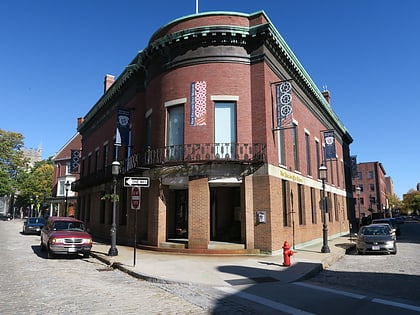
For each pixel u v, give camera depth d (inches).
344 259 658.8
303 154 893.2
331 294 350.0
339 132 1418.6
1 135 2623.0
